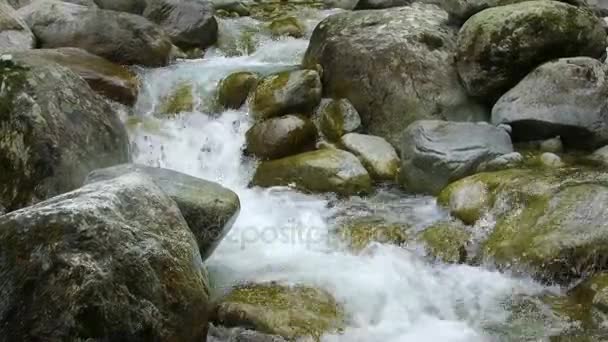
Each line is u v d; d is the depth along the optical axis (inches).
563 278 187.2
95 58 309.6
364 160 265.0
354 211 238.5
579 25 271.1
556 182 213.2
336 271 198.2
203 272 163.8
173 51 345.7
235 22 400.2
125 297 139.7
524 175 223.8
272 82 297.0
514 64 271.6
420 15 311.0
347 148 270.5
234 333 168.7
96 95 246.5
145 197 158.2
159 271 147.7
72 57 301.4
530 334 169.2
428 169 247.6
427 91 282.4
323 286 189.2
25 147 213.0
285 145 273.3
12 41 311.9
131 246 144.6
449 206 226.4
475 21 280.8
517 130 265.3
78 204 142.3
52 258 133.9
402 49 289.7
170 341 147.3
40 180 211.5
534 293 186.4
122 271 140.6
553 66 263.4
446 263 205.3
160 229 154.8
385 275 196.5
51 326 131.2
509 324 173.9
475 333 171.0
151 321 143.6
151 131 288.7
